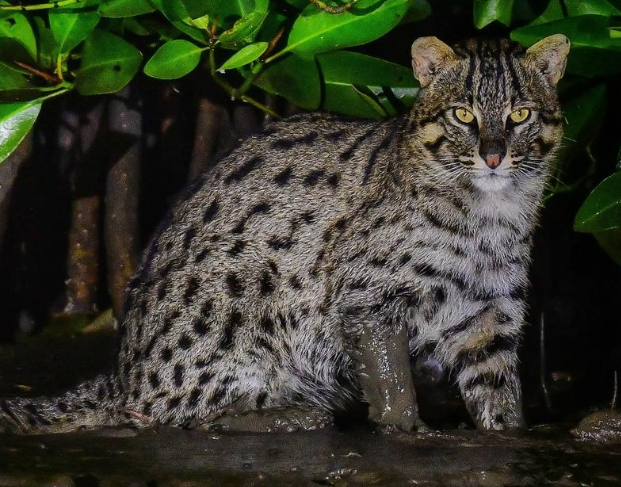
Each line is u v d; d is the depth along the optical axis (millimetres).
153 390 10766
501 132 10211
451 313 10664
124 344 11109
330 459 9312
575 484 8695
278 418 10453
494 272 10578
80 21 11227
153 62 11148
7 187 13953
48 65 11547
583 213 10859
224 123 14609
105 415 10906
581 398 11781
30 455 9391
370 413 10586
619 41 10875
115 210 14203
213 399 10742
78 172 14414
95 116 14312
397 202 10516
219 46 11523
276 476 8820
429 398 12023
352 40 11219
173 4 10852
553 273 13508
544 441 9883
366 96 12188
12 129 11336
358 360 10562
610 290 13508
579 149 11812
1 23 11281
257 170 11156
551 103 10492
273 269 10820
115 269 14250
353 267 10594
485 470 8984
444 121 10336
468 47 10727
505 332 10773
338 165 10969
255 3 10836
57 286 14695
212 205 11133
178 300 10844
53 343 13852
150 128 14656
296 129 11383
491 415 10805
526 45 11070
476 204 10398
